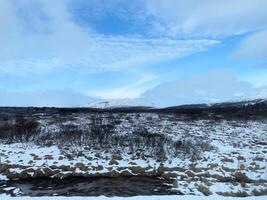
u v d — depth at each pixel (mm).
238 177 11703
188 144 16344
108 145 16109
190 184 10992
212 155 14945
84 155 14523
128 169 12484
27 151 15305
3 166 12508
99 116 35000
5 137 18609
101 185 11031
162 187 10766
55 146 16484
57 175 11938
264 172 12242
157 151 14930
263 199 7762
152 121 29797
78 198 7688
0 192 10281
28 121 25094
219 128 25250
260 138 20391
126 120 30688
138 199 7625
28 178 11766
